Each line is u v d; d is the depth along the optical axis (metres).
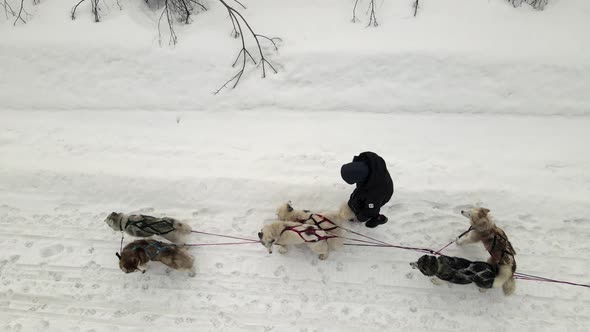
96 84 6.74
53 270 5.46
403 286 5.18
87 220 5.79
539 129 6.11
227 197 5.79
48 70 6.79
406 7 6.81
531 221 5.43
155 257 4.94
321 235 4.85
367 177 4.06
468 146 6.00
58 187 5.98
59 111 6.79
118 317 5.16
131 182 5.91
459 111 6.31
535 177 5.66
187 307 5.19
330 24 6.79
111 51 6.68
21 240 5.66
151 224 5.05
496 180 5.65
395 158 5.92
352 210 4.79
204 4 7.23
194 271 5.34
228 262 5.42
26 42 6.80
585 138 5.97
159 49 6.66
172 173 5.93
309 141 6.16
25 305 5.28
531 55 6.21
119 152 6.24
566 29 6.44
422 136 6.13
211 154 6.12
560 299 5.02
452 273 4.47
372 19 6.75
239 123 6.45
